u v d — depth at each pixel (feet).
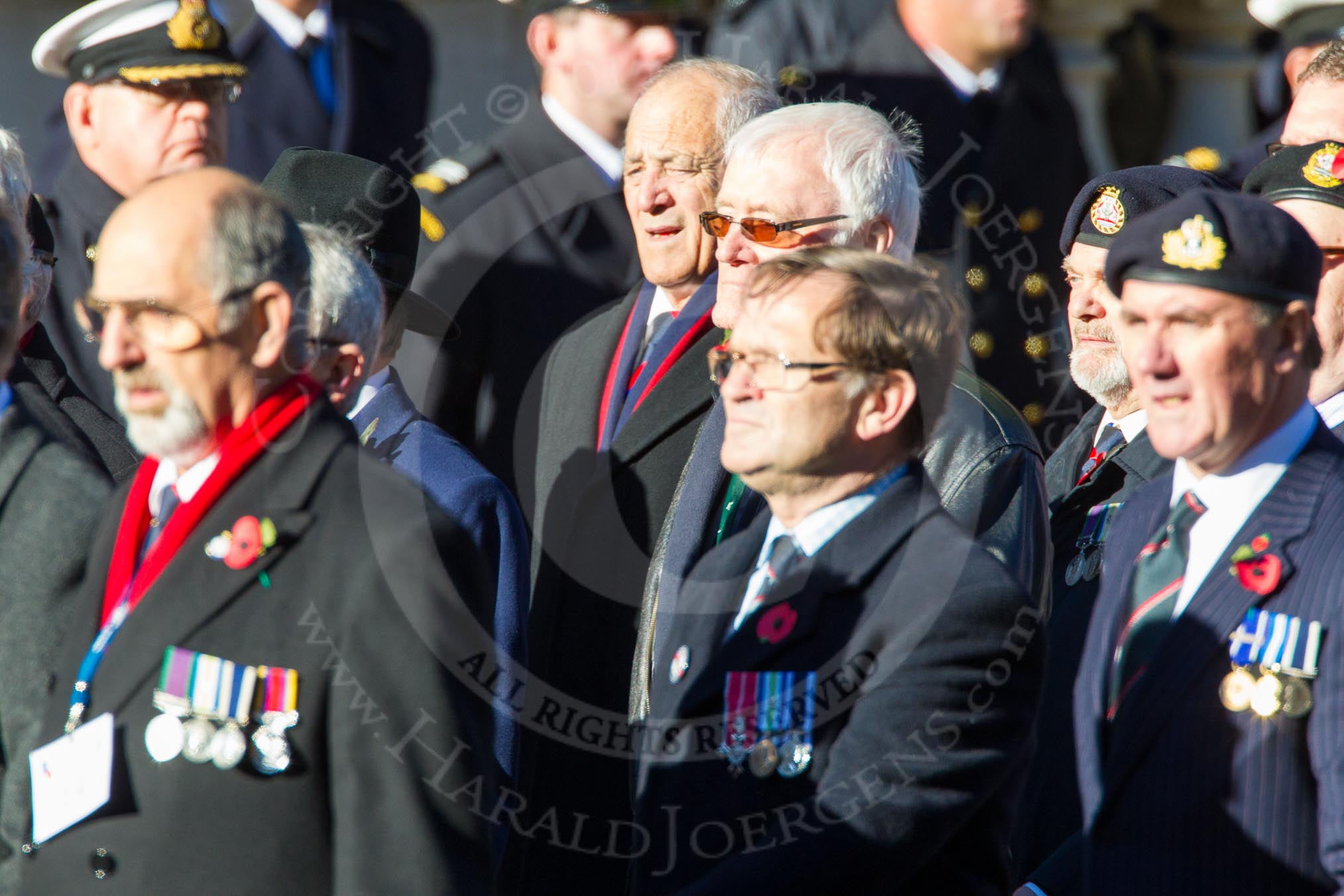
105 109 52.21
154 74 51.65
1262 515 27.30
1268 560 26.76
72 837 27.48
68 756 27.61
